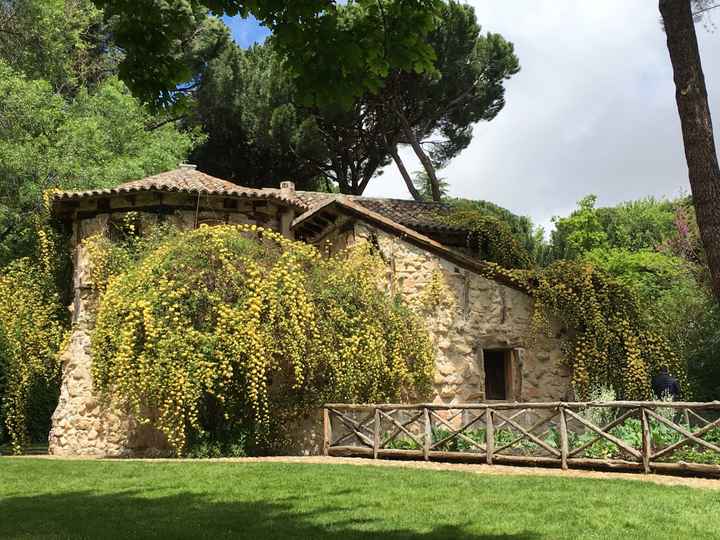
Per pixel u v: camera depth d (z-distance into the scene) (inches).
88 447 548.4
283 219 636.7
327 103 212.2
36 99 775.7
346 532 247.9
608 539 235.8
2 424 669.3
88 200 589.6
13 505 302.8
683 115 407.5
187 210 590.2
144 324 478.0
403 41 209.0
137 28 210.4
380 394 537.3
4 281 632.4
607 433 388.5
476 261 591.2
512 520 263.9
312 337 513.3
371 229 600.4
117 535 244.1
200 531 249.6
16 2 831.1
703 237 402.0
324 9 200.2
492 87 1053.2
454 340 580.4
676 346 629.3
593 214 1235.2
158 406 483.2
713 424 349.7
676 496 298.7
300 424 536.4
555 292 580.1
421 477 359.6
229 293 506.6
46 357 611.2
